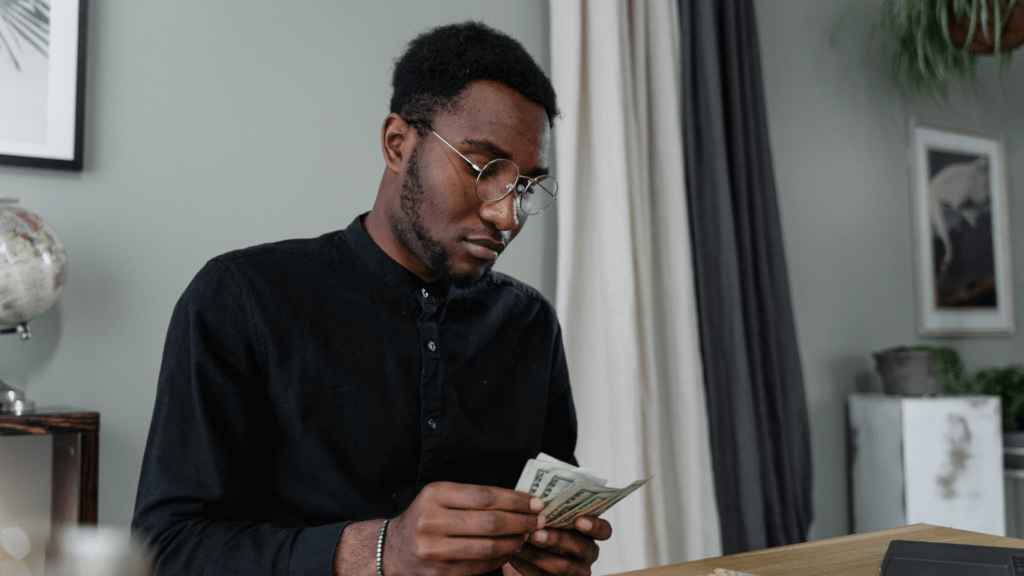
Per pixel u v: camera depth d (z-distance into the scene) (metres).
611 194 2.16
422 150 0.91
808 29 3.02
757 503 2.32
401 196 0.95
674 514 2.27
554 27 2.19
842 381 2.95
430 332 1.05
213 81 1.75
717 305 2.41
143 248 1.65
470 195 0.90
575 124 2.14
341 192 1.91
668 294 2.33
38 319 1.53
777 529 2.38
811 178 2.96
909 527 1.30
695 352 2.30
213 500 0.86
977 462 2.62
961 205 3.39
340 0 1.94
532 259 2.20
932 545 1.07
